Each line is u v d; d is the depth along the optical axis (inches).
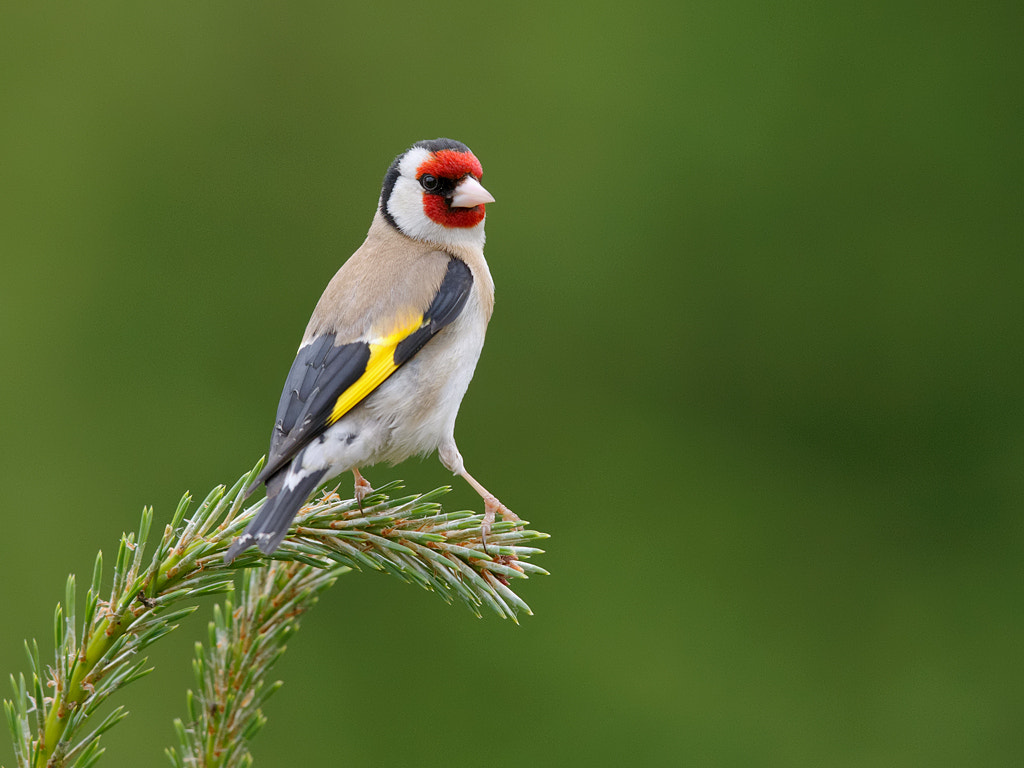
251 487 201.0
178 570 186.9
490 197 296.8
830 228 454.3
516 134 470.9
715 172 460.1
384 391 255.0
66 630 175.2
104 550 405.4
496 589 206.4
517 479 435.2
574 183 465.1
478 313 277.6
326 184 464.1
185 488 423.5
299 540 205.0
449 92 472.1
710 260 456.4
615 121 465.7
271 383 445.1
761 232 455.8
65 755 174.4
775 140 458.6
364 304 262.2
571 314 454.9
